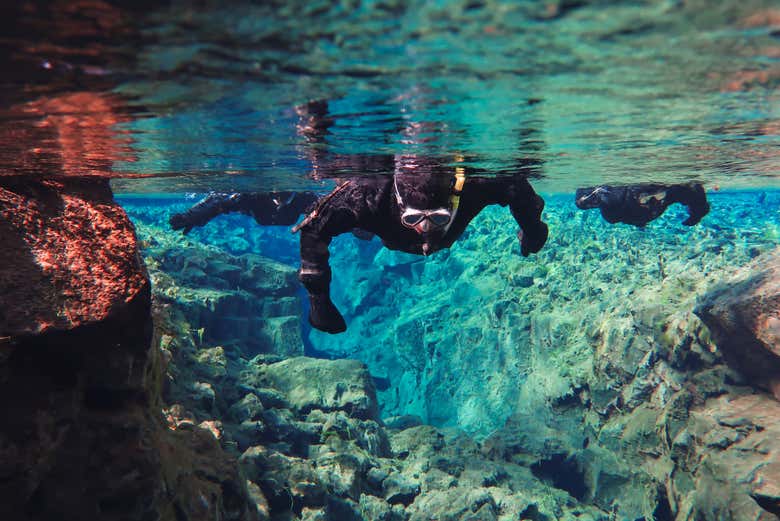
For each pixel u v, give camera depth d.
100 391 3.33
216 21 1.35
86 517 3.21
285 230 25.00
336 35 1.47
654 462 10.03
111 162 3.67
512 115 2.71
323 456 8.84
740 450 7.43
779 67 1.92
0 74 1.81
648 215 6.46
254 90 2.10
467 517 8.16
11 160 3.17
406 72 1.89
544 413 13.11
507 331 15.35
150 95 2.13
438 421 16.33
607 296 12.93
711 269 11.04
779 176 6.90
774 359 7.93
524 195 3.77
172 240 16.91
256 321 15.29
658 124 3.12
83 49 1.57
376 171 4.57
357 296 22.77
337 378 11.44
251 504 5.32
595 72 1.95
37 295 3.05
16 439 2.97
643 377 10.70
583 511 10.16
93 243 3.38
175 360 8.91
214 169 4.67
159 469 3.54
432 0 1.24
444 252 19.89
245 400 9.33
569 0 1.26
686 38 1.58
